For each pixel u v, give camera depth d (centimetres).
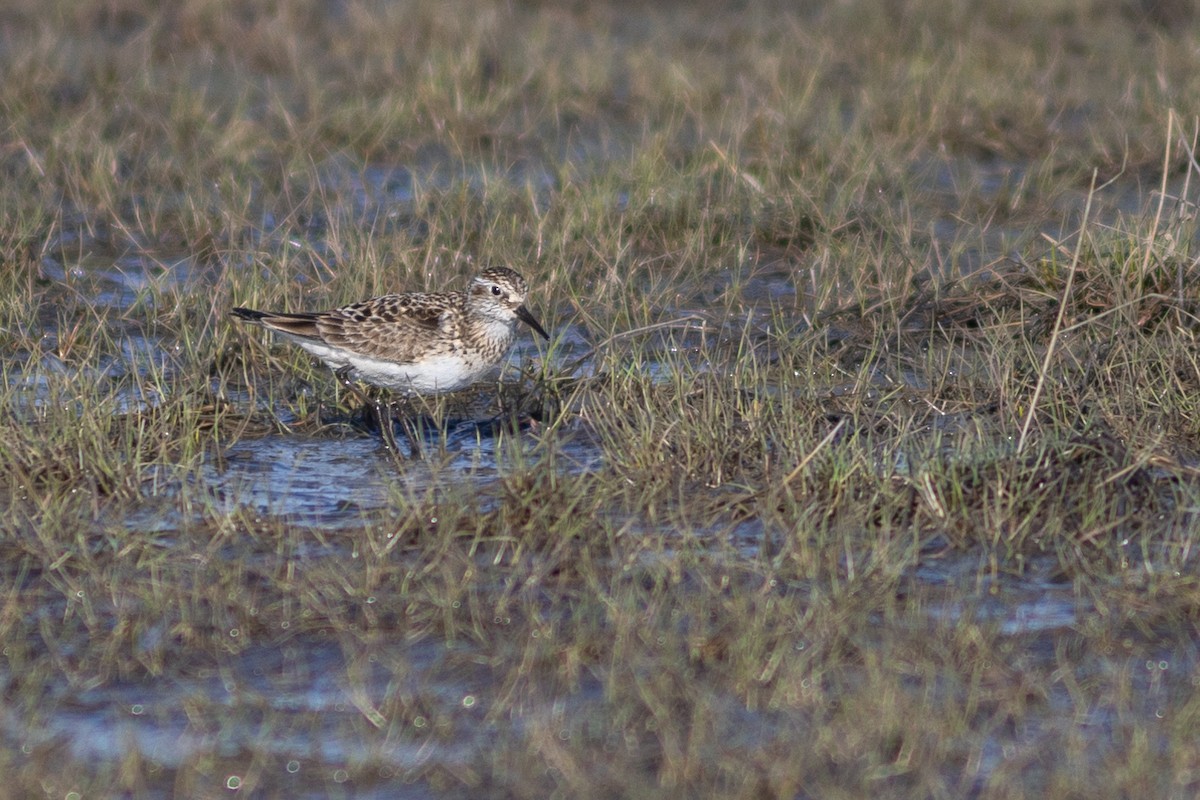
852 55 2892
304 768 844
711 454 1254
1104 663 948
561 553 1096
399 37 2944
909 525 1148
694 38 3067
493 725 884
